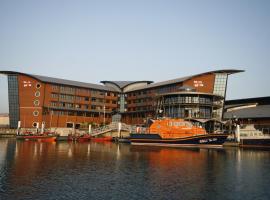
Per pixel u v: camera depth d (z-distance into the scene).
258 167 35.31
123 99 127.62
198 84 98.19
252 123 89.81
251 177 28.70
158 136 68.75
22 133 93.69
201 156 46.66
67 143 77.19
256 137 69.12
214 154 50.50
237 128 72.69
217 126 93.88
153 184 24.95
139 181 26.05
